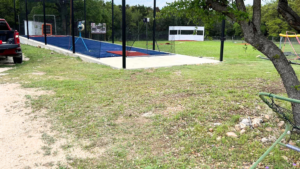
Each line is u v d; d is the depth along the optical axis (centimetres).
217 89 640
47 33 3306
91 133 407
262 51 371
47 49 1784
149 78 797
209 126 417
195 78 784
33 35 3109
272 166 304
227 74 855
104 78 800
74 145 370
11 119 464
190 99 559
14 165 318
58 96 593
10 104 543
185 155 334
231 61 1250
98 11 3784
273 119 434
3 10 4156
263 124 419
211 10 405
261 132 393
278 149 338
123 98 580
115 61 1166
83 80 769
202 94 599
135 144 370
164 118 454
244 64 1139
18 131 416
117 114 483
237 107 494
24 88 670
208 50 2162
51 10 3706
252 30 362
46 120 460
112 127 428
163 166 309
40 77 812
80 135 399
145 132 407
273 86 675
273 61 370
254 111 475
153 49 1723
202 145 359
